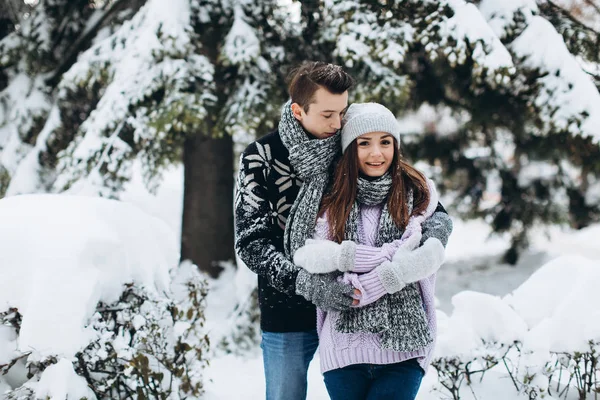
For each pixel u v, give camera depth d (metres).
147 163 4.29
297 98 1.72
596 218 6.63
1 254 2.12
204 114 3.83
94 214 2.38
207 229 5.16
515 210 6.54
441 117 6.27
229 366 3.54
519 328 2.56
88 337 2.06
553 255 7.07
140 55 3.81
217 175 5.21
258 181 1.79
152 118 3.87
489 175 6.58
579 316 2.37
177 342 2.54
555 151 5.37
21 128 4.88
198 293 3.02
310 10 4.23
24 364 2.27
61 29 5.10
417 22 3.79
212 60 4.37
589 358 2.43
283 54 4.20
